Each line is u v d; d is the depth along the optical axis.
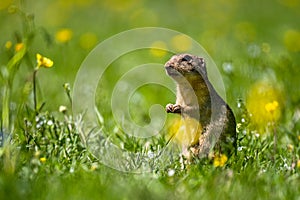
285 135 11.13
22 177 8.45
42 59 10.66
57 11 22.98
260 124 11.46
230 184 8.26
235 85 13.79
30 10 23.05
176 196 7.92
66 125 10.50
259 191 8.11
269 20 23.70
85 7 24.00
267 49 15.88
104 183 8.23
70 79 15.12
